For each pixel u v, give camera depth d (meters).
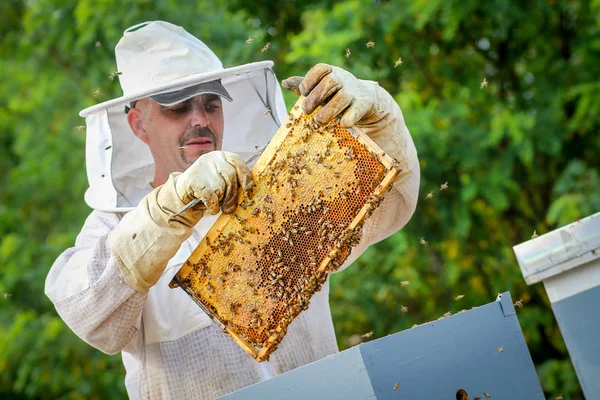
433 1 7.47
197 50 3.88
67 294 3.20
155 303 3.42
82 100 9.56
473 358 2.42
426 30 8.12
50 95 9.68
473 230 8.09
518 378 2.46
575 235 2.67
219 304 2.97
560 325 2.71
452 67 8.41
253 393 2.38
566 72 8.00
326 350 3.59
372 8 7.89
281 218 2.88
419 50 8.14
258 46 8.15
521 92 8.20
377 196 2.76
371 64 8.00
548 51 8.27
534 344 8.28
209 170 2.90
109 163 3.66
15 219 10.23
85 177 9.65
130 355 3.56
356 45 7.74
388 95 3.33
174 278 3.01
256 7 8.90
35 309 9.64
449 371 2.37
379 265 8.52
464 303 8.31
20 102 9.82
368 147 2.76
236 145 3.82
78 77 9.78
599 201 7.33
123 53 3.83
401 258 8.40
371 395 2.24
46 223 10.41
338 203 2.84
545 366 7.91
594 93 7.43
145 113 3.68
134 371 3.52
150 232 3.00
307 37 7.92
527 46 8.39
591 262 2.66
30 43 9.21
